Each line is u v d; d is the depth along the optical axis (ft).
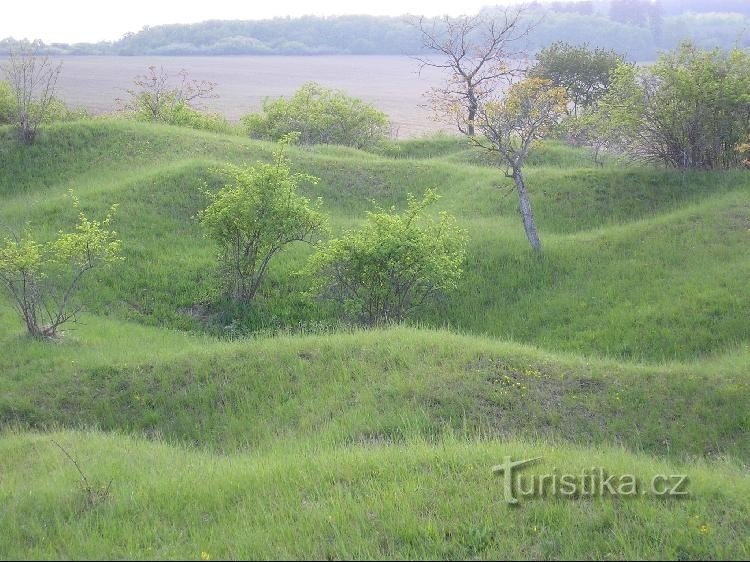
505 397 36.24
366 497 24.36
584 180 77.41
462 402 35.65
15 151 83.71
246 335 54.29
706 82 71.61
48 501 25.02
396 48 457.27
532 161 100.12
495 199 77.82
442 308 57.57
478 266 62.18
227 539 22.03
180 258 63.16
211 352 41.57
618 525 22.33
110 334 48.75
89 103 200.23
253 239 56.85
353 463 27.25
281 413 36.27
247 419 36.27
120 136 88.79
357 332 44.78
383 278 51.26
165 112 115.24
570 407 36.06
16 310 48.73
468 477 25.73
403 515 22.68
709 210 64.18
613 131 79.41
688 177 73.31
